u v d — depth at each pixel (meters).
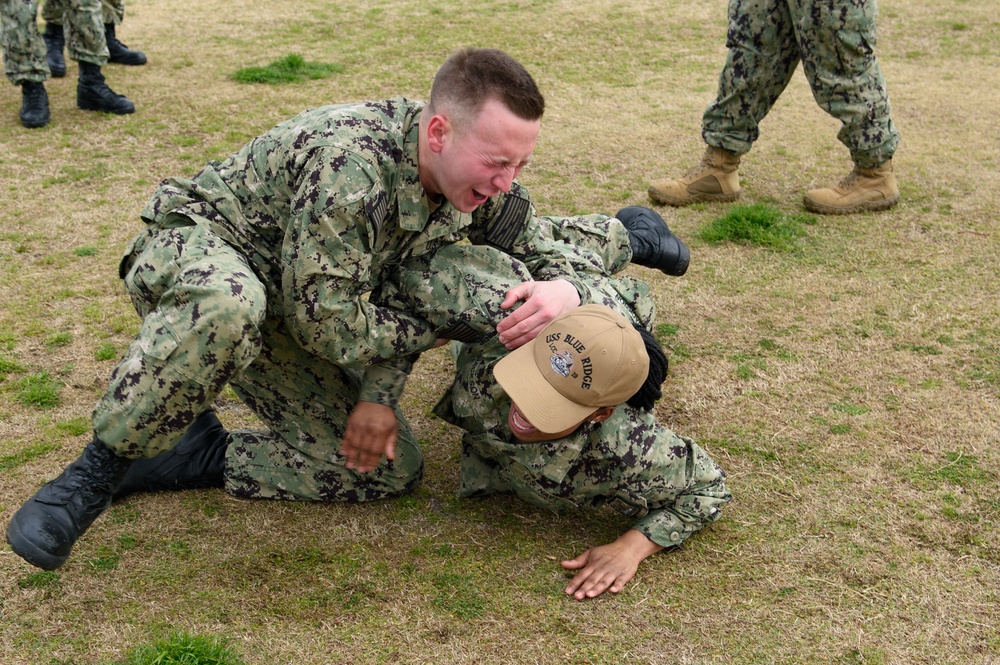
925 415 3.53
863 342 4.02
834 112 5.15
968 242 4.91
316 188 2.51
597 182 5.80
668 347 4.04
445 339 2.91
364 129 2.60
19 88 7.40
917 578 2.77
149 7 10.08
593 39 9.02
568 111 7.13
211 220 2.72
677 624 2.62
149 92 7.35
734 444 3.41
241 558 2.85
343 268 2.57
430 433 3.54
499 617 2.64
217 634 2.55
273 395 3.02
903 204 5.41
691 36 9.16
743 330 4.16
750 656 2.51
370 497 3.12
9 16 6.33
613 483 2.81
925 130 6.62
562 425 2.52
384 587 2.75
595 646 2.54
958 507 3.05
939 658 2.49
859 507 3.07
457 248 2.94
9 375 3.77
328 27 9.30
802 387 3.73
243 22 9.47
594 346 2.51
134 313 4.25
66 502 2.55
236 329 2.45
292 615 2.63
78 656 2.47
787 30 5.14
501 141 2.47
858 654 2.51
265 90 7.43
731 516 3.05
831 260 4.77
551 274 3.13
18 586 2.70
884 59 8.51
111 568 2.79
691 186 5.47
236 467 3.08
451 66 2.52
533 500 3.02
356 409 2.89
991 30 9.24
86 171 5.84
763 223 5.10
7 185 5.61
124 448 2.54
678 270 4.12
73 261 4.72
